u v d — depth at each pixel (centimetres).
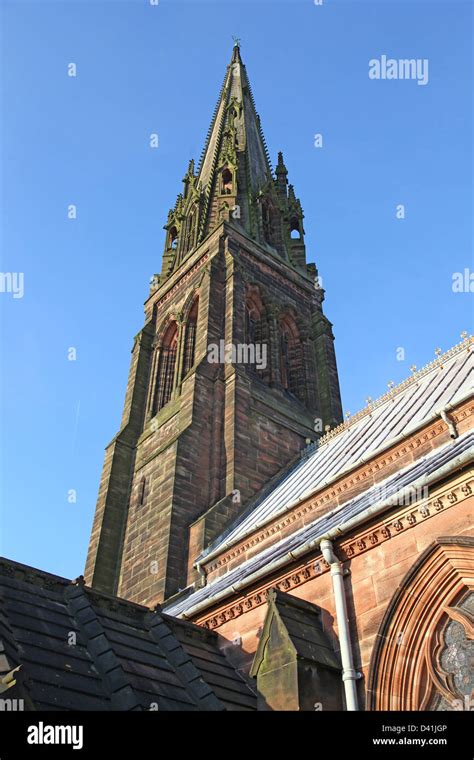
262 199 6519
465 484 1614
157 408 4884
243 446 3975
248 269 5325
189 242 6078
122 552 3972
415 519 1697
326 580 1883
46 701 1238
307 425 4612
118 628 1761
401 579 1650
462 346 3259
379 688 1595
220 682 1827
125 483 4400
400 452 2583
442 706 1509
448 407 2433
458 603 1573
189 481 3741
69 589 1767
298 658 1633
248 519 3481
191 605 2488
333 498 2762
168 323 5369
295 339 5409
